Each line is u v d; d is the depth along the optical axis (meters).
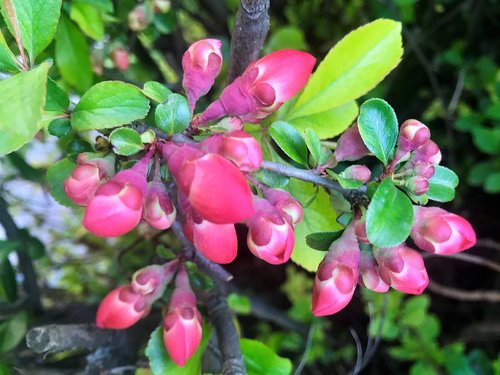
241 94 0.11
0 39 0.11
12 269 0.18
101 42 0.20
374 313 0.26
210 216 0.09
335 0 0.29
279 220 0.10
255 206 0.11
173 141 0.10
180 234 0.14
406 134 0.11
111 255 0.30
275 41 0.23
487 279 0.29
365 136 0.11
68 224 0.33
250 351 0.16
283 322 0.27
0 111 0.09
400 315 0.25
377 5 0.27
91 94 0.10
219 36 0.27
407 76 0.30
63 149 0.23
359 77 0.16
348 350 0.28
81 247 0.33
